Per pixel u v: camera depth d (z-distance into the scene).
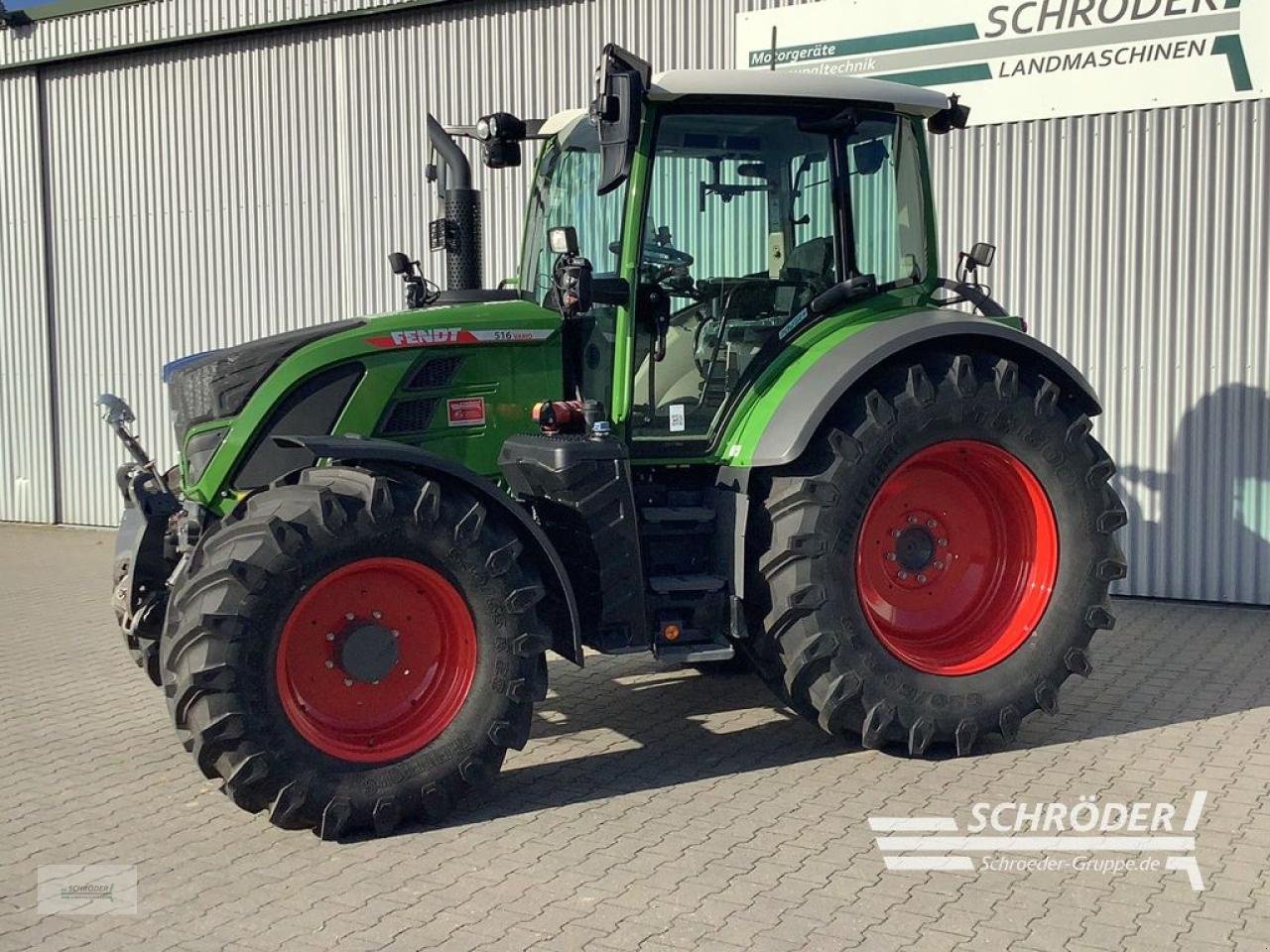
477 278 5.61
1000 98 8.12
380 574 4.36
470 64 10.10
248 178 11.16
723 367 5.15
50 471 12.28
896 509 5.18
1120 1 7.73
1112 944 3.44
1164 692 5.92
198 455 4.76
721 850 4.12
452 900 3.77
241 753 4.10
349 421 4.74
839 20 8.52
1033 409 5.11
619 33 9.42
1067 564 5.18
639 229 4.93
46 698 6.19
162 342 11.70
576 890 3.83
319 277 10.96
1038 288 8.17
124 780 4.93
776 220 5.19
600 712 5.73
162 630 4.82
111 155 11.74
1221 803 4.48
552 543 4.83
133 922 3.66
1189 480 7.88
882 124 5.37
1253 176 7.55
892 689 4.90
